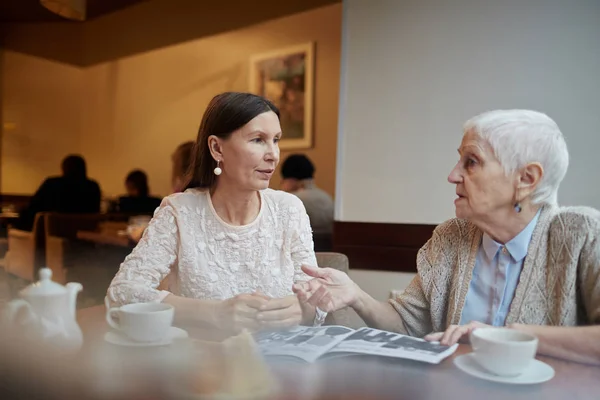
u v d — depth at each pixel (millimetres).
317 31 4648
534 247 1124
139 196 4617
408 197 2637
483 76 2496
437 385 797
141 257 1322
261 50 5164
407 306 1299
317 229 3279
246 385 754
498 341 814
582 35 2338
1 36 6484
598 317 1031
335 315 1257
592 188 2338
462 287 1208
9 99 6637
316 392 752
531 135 1055
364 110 2703
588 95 2340
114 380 711
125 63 6625
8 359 727
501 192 1082
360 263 2709
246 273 1383
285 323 1109
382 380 809
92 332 921
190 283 1352
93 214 3697
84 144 7293
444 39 2551
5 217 3498
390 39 2643
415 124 2615
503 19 2453
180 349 839
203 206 1391
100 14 6125
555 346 945
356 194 2732
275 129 1310
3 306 780
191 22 5473
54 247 2012
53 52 6641
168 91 6188
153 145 6430
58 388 688
